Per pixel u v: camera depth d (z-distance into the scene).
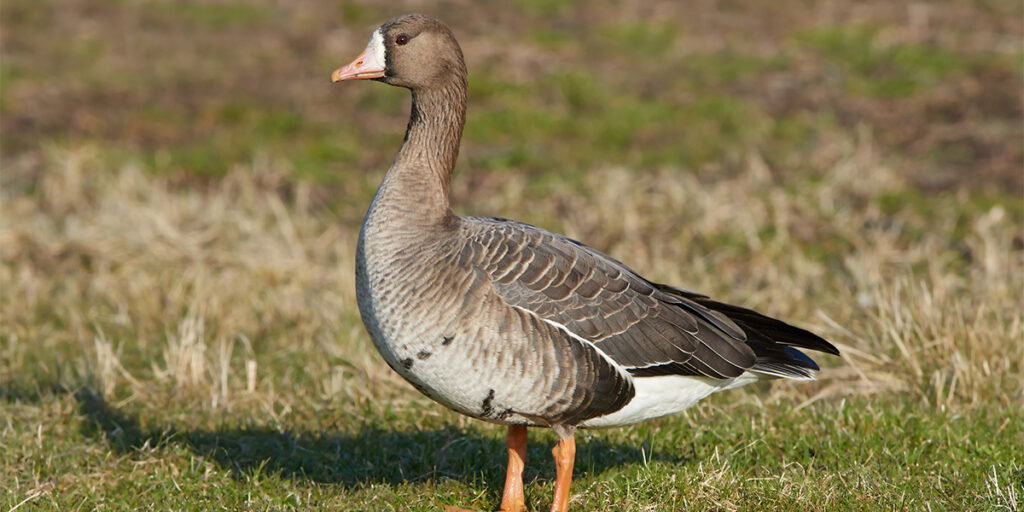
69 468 9.44
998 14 27.67
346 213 17.33
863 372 11.01
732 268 14.92
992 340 10.95
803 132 20.27
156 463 9.53
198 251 15.00
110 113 22.05
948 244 15.28
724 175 18.41
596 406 8.02
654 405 8.37
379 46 8.48
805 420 10.09
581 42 26.38
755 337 8.54
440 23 8.49
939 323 11.27
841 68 24.14
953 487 8.61
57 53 25.61
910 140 19.89
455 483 9.18
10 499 8.66
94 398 10.94
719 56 25.31
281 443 10.00
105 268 14.85
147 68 24.86
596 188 17.58
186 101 22.88
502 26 27.61
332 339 12.39
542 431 10.36
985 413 10.03
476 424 10.45
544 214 16.75
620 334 8.02
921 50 24.50
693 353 8.20
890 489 8.60
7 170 18.86
